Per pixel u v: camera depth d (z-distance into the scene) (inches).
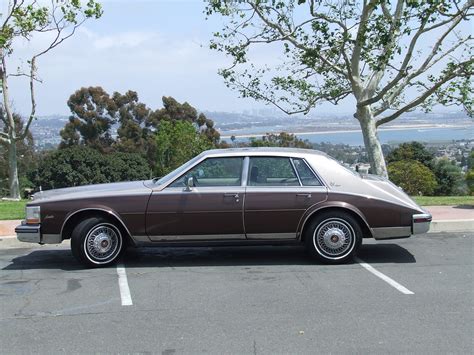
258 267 299.6
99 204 295.1
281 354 181.2
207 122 1863.9
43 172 1384.1
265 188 297.3
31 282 275.7
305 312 223.1
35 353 185.6
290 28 533.0
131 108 1813.5
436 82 519.2
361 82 558.6
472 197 619.2
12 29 775.7
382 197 298.2
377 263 305.0
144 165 1477.6
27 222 297.7
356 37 497.7
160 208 294.5
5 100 947.3
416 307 228.5
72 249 299.1
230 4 520.7
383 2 479.8
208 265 305.9
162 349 187.2
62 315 224.5
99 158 1405.0
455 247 345.4
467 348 184.7
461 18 463.8
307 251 320.5
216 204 294.4
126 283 270.5
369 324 208.5
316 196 295.7
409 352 181.5
